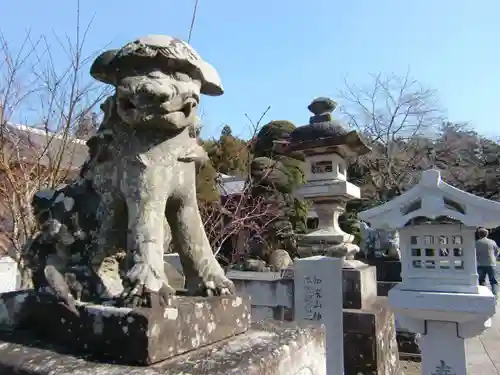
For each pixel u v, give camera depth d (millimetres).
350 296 3605
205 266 1498
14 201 3594
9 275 4473
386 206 3051
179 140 1438
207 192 5555
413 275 2963
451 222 2871
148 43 1302
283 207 6688
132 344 1112
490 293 2830
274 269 4992
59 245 1472
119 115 1353
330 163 4168
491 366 4180
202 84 1476
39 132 4695
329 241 4004
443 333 2871
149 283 1191
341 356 3301
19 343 1308
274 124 9438
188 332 1247
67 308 1295
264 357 1245
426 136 13320
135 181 1348
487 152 15156
